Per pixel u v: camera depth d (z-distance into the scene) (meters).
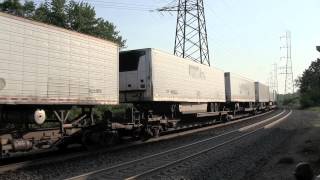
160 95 22.94
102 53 18.42
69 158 16.05
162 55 23.52
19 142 14.66
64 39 16.11
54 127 16.67
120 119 21.58
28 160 15.94
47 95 15.10
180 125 28.59
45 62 15.10
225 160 15.38
